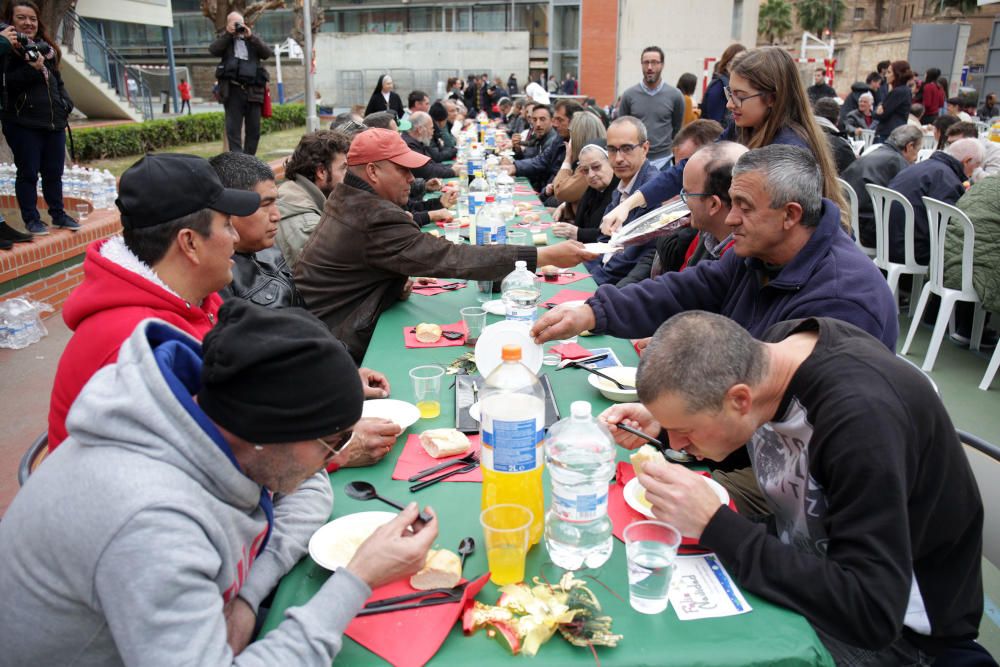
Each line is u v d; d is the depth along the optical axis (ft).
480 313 8.62
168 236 5.94
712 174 8.80
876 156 18.62
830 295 6.53
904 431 4.49
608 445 5.52
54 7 32.71
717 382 4.43
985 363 15.19
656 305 8.20
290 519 4.94
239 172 8.36
